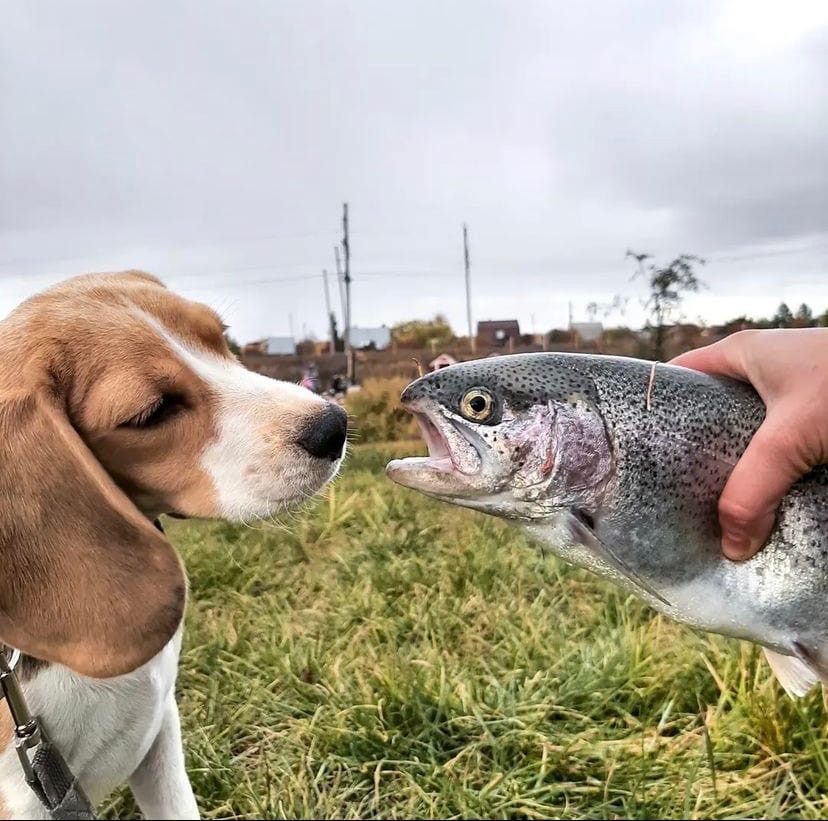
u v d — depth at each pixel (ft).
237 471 1.19
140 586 1.08
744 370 1.13
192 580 2.80
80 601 1.06
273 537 3.27
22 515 1.05
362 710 1.86
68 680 1.14
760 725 1.70
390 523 3.33
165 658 1.29
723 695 1.77
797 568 1.06
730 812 1.56
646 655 1.98
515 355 1.17
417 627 2.27
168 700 1.42
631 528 1.10
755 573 1.07
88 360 1.13
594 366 1.13
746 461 1.04
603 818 1.59
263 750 1.85
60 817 1.14
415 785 1.67
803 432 1.01
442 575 2.64
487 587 2.55
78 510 1.06
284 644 2.21
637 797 1.61
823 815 1.55
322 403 1.28
